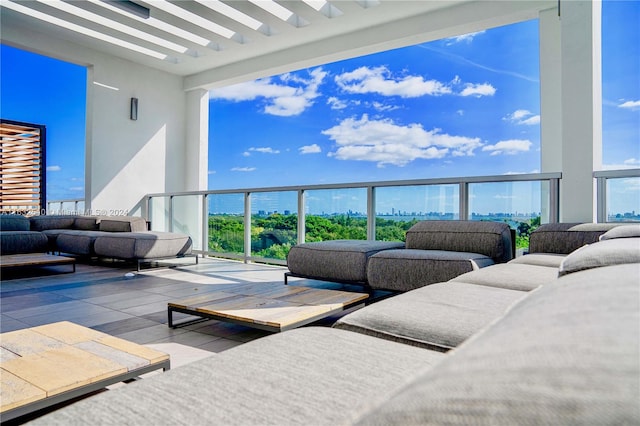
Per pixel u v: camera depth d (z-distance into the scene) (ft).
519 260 7.53
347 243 11.18
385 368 2.32
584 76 10.58
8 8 15.76
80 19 16.78
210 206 19.16
